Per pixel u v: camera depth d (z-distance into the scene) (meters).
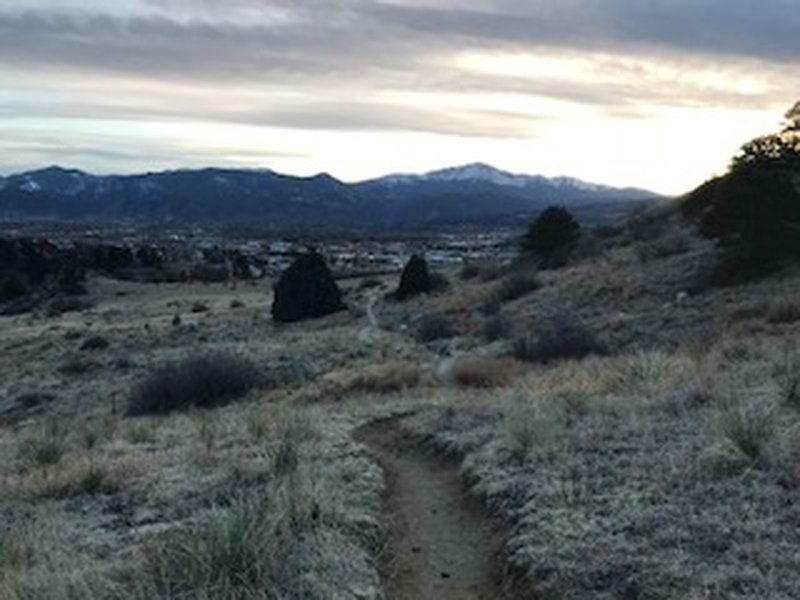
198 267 122.62
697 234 44.38
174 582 6.65
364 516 8.75
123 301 92.50
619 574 6.73
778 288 29.39
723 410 11.11
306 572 6.94
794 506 7.50
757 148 32.94
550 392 16.06
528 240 60.91
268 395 27.97
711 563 6.63
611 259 49.03
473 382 24.08
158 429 18.20
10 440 19.70
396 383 25.61
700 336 24.81
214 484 10.80
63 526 9.41
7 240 111.38
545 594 6.81
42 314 84.06
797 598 5.93
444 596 7.27
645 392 14.47
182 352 46.31
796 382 11.87
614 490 8.66
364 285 86.25
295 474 10.17
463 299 52.22
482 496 9.68
